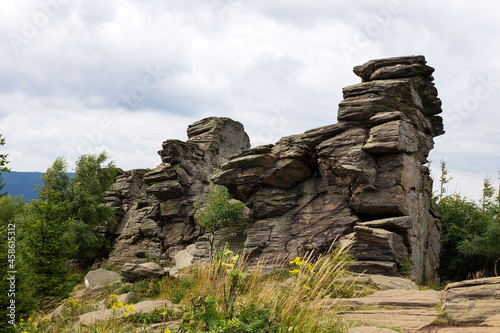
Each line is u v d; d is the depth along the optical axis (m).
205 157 34.09
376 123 18.16
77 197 34.81
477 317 6.23
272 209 20.31
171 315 8.69
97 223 37.44
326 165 18.83
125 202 41.56
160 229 32.72
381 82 18.64
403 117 17.73
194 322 4.94
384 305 8.08
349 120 18.80
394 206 16.75
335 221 18.44
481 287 6.80
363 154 17.61
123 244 37.44
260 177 20.84
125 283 16.47
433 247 19.88
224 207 24.64
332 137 18.94
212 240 23.97
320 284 6.66
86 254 35.50
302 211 19.78
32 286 14.78
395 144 16.86
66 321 11.06
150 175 32.12
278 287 6.97
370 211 17.56
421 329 6.35
